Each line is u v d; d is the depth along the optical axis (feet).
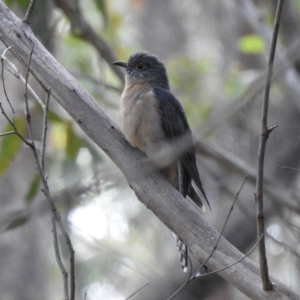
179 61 52.24
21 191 43.65
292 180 44.78
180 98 50.44
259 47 42.29
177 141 30.63
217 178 42.91
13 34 27.30
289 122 45.14
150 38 67.26
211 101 48.39
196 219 24.90
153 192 25.98
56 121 38.96
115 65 38.88
